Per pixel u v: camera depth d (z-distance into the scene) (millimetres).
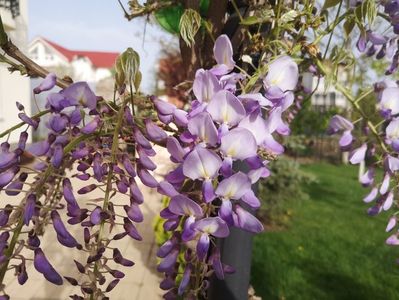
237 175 168
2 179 183
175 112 182
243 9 259
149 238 1112
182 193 188
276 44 235
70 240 181
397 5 255
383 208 297
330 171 2541
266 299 809
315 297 824
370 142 306
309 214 1489
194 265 200
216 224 171
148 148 184
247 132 167
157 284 852
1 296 170
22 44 2330
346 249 1119
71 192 186
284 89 193
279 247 1123
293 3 257
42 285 802
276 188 1331
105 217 181
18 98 2277
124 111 181
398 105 277
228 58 196
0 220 176
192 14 224
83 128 181
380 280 909
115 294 805
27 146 193
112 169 181
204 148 166
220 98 172
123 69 177
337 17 245
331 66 273
